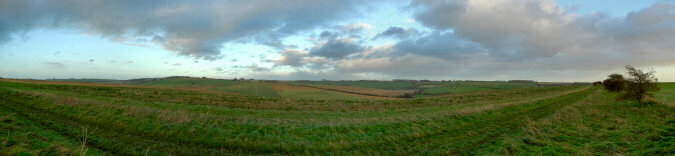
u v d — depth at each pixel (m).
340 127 15.12
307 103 37.25
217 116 16.47
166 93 40.09
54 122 12.74
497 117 20.75
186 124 13.66
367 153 11.20
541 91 66.75
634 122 16.45
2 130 9.49
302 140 12.63
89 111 15.56
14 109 15.05
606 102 29.59
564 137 13.16
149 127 12.97
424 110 27.61
